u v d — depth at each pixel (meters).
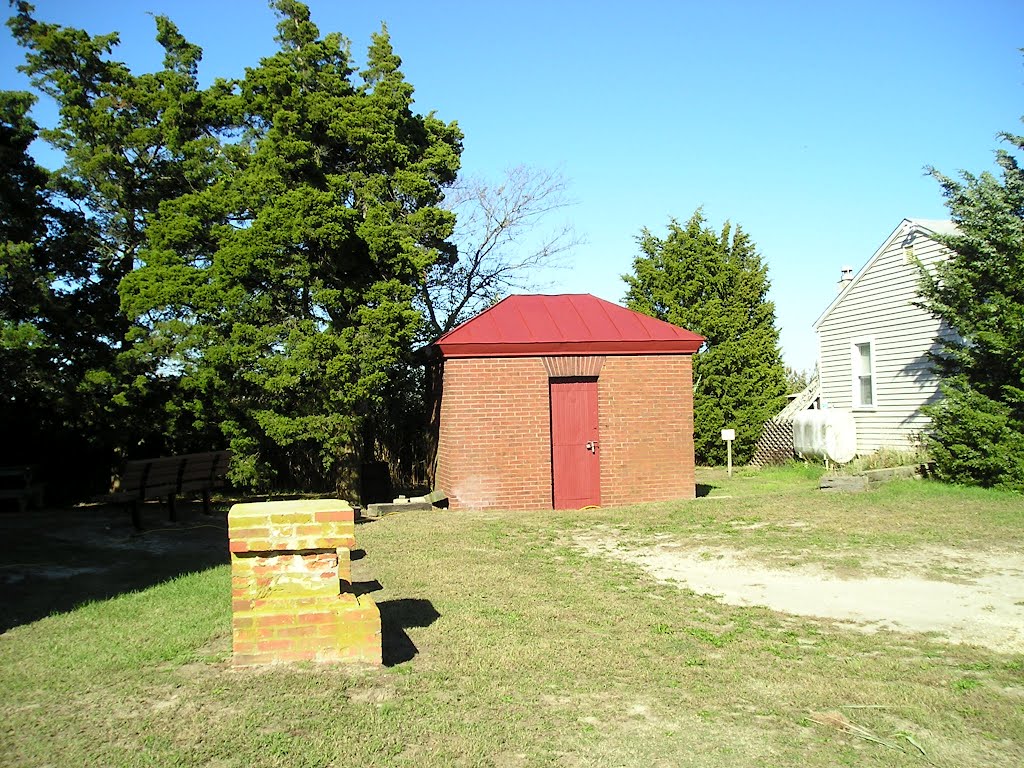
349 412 15.40
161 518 13.31
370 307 15.55
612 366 15.25
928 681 5.69
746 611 7.47
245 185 15.75
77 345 16.95
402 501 14.50
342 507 5.60
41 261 16.72
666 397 15.48
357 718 4.68
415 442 20.11
